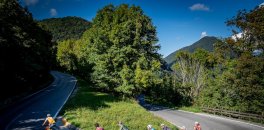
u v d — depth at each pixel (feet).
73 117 76.23
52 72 304.91
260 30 126.52
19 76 121.19
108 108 100.07
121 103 116.06
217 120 103.24
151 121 86.99
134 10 135.95
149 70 124.98
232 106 117.50
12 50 108.78
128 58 130.31
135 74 123.24
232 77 114.93
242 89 109.40
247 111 108.78
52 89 155.53
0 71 98.99
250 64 110.01
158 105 161.68
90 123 70.44
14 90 115.65
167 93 175.42
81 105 98.48
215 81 130.72
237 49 141.79
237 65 114.83
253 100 106.83
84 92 142.20
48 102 105.91
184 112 129.18
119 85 131.03
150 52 136.87
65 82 199.52
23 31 130.72
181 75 175.52
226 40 144.25
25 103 103.30
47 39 219.20
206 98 132.16
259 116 96.84
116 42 125.70
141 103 166.30
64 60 298.97
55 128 66.64
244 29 137.08
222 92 122.72
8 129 63.77
